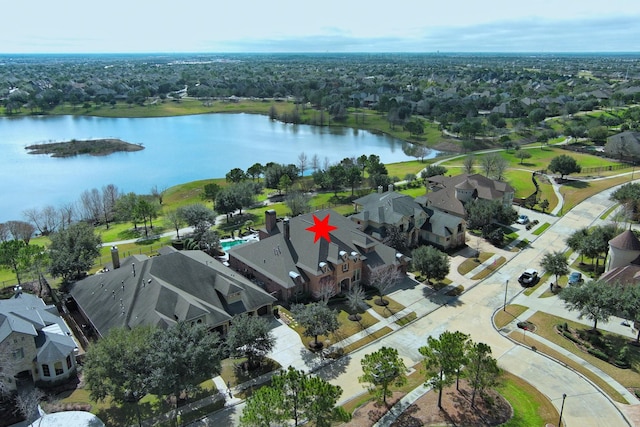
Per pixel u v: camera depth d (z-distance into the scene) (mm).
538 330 58312
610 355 52688
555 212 105375
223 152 189125
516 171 141375
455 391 46500
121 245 89500
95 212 113562
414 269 70688
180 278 58531
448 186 104375
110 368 41250
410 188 127188
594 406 44750
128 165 168375
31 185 143000
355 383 48406
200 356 42094
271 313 61688
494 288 70250
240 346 48625
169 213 97125
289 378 37719
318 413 36875
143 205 96750
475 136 197000
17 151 183875
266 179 129875
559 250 84688
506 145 180000
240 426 37781
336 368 51000
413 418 42594
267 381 48719
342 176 124375
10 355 45156
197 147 197875
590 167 142875
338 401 45500
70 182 147000
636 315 51875
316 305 55031
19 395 44844
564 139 189125
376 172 131750
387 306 64438
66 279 69562
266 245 70438
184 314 52500
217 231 95250
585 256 80000
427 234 86125
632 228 91312
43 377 47438
